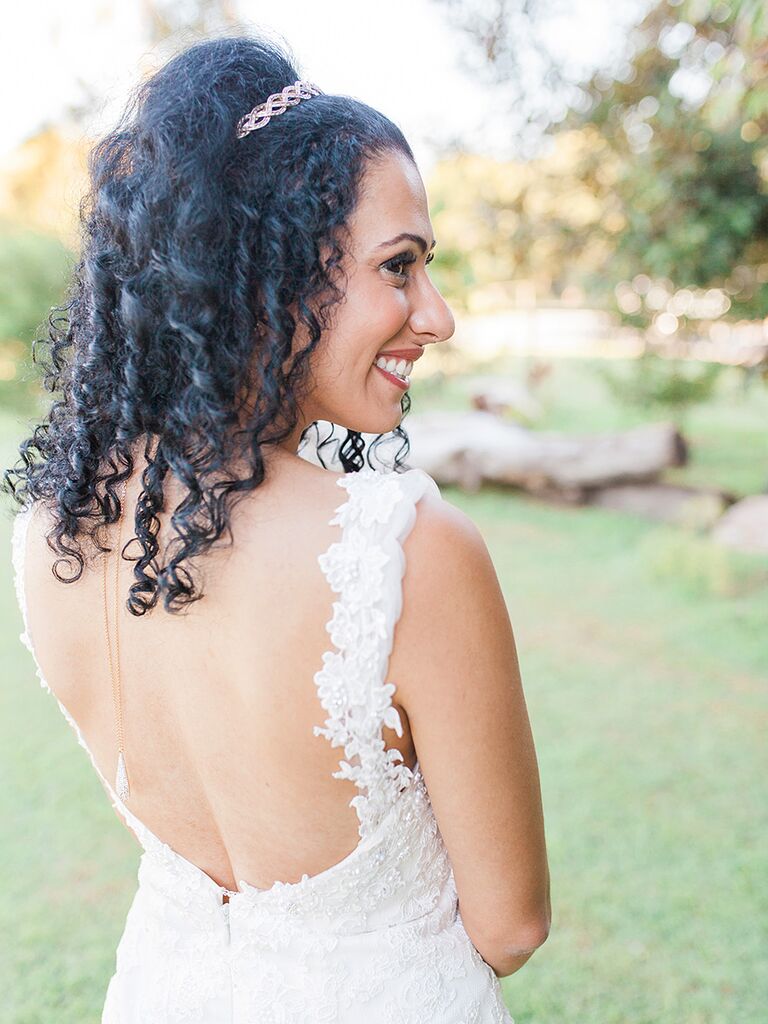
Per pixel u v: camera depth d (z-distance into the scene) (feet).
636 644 15.87
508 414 32.17
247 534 2.76
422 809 3.10
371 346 2.89
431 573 2.67
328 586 2.65
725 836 10.24
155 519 2.89
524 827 3.02
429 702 2.77
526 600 18.25
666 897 9.21
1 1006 7.99
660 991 7.99
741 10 9.16
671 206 20.15
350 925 3.11
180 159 2.69
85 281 3.12
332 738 2.72
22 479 3.48
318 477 2.83
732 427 33.71
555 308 35.14
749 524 20.76
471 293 27.78
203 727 2.93
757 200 19.94
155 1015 3.43
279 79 2.84
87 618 3.14
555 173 23.13
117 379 2.95
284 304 2.75
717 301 21.86
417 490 2.72
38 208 34.14
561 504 25.82
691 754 12.09
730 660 15.03
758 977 8.11
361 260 2.81
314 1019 3.09
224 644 2.80
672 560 18.76
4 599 18.65
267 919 3.14
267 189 2.71
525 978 8.17
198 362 2.71
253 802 2.96
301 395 2.96
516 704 2.89
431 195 24.13
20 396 31.14
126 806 3.39
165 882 3.42
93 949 8.66
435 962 3.20
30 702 14.08
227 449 2.78
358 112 2.84
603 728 12.90
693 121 18.93
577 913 9.01
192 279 2.66
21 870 9.94
